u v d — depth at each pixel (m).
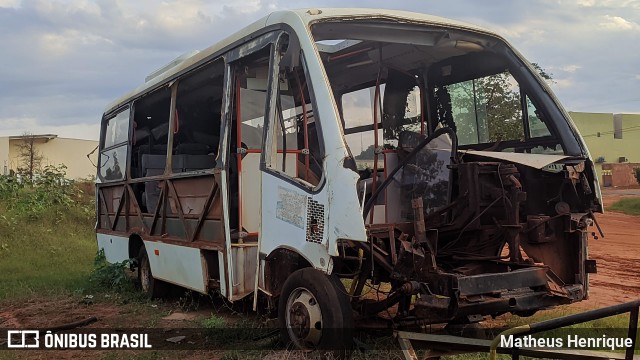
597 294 8.10
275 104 5.52
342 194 4.52
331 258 4.65
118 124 9.79
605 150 46.97
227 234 6.02
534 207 5.57
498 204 5.27
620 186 44.69
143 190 8.86
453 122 7.00
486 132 6.61
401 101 7.06
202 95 7.76
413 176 6.04
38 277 10.56
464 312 4.41
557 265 5.39
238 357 5.33
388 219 6.12
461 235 5.50
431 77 7.21
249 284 6.00
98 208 10.89
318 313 4.84
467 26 5.91
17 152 38.53
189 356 5.58
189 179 6.96
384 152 6.24
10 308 8.13
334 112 4.71
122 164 9.41
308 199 4.90
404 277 4.71
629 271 10.35
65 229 15.90
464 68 6.81
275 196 5.39
